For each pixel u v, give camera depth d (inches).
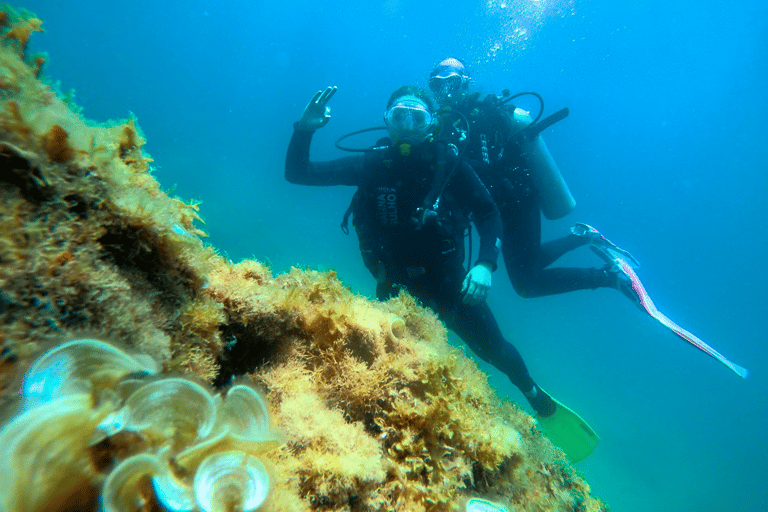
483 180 196.9
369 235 152.1
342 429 52.0
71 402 25.3
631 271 210.4
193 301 48.7
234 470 29.3
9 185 32.8
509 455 69.5
